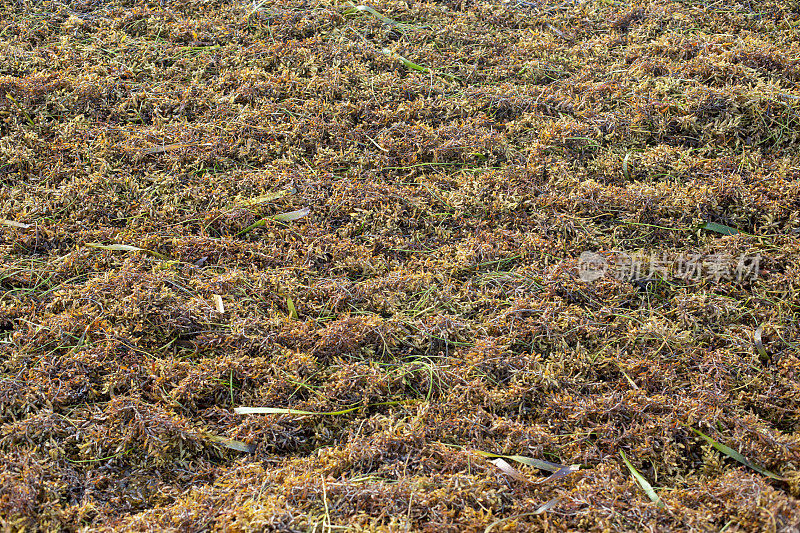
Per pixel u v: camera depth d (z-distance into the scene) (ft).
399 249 8.13
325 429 6.32
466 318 7.41
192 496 5.66
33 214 8.19
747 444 5.89
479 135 9.47
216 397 6.61
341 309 7.47
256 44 11.00
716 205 8.30
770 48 10.50
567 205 8.50
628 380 6.63
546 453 6.14
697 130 9.49
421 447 6.06
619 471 5.80
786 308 7.29
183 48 10.91
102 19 11.49
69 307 7.22
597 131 9.43
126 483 5.95
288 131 9.48
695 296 7.35
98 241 8.00
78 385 6.44
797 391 6.35
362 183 8.82
